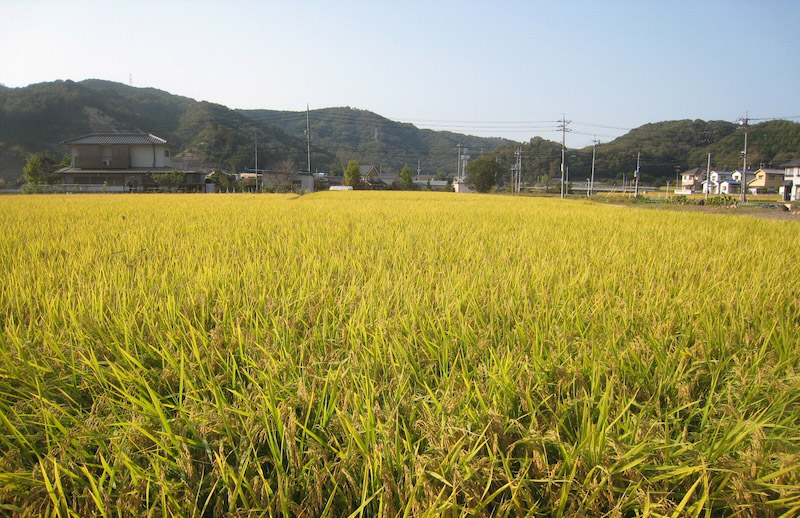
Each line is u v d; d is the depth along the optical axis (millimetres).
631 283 3551
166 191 46094
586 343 2266
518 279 3387
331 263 4082
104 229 6906
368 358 2055
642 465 1453
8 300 2906
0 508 1294
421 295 3068
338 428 1633
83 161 48281
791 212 22672
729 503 1338
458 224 8172
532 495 1460
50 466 1467
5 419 1545
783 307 2920
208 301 2900
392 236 6254
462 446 1489
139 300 2930
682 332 2566
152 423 1641
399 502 1356
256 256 4344
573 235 6695
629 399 1846
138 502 1350
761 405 1927
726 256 4902
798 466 1360
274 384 1811
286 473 1460
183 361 1899
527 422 1719
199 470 1532
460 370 2027
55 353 2158
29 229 6684
